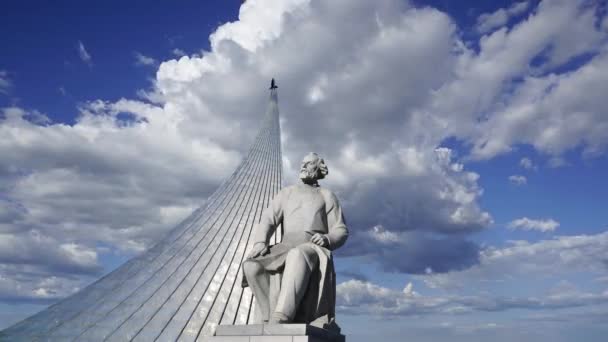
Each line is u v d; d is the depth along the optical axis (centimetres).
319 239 859
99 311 2625
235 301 2827
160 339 2466
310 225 902
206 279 2981
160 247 3350
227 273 3048
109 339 2405
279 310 761
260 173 4531
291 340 708
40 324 2491
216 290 2897
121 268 3098
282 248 873
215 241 3394
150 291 2827
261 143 5125
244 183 4241
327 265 834
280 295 780
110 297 2761
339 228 920
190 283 2931
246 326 741
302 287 788
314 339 734
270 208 944
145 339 2444
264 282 852
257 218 3694
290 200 937
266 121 5741
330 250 891
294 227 904
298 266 793
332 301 854
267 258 859
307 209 917
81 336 2408
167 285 2895
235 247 3325
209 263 3141
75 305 2677
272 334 724
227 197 3969
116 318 2572
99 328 2481
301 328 716
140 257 3234
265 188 4269
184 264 3122
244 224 3603
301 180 986
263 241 893
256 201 3972
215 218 3684
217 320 2681
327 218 941
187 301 2781
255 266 852
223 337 743
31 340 2341
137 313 2627
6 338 2341
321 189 972
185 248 3316
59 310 2625
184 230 3556
